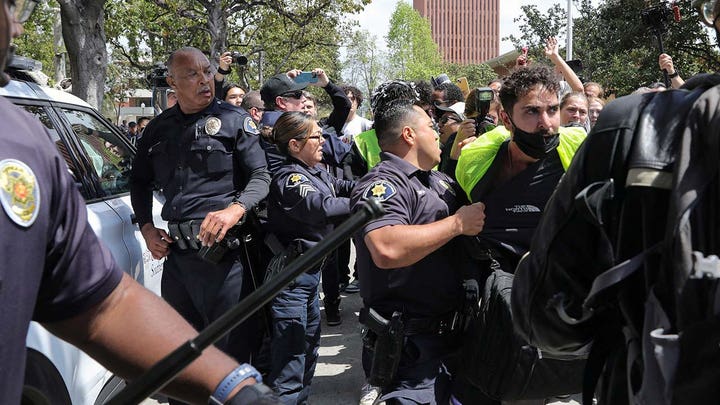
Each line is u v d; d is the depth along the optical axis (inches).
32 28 794.8
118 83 1164.5
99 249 48.1
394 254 92.7
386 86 154.6
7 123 41.5
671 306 44.4
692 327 41.6
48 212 42.1
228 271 132.9
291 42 1039.6
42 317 46.6
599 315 55.2
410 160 103.3
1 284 37.9
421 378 99.1
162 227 160.7
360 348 203.3
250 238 134.7
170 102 270.4
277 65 1171.9
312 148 138.3
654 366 43.6
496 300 89.5
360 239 102.3
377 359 98.0
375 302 102.2
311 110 220.4
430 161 103.7
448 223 93.4
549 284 53.6
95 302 47.1
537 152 97.4
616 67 861.8
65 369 106.3
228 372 49.1
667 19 183.0
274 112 201.3
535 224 99.3
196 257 133.6
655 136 47.5
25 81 129.5
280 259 132.6
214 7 789.9
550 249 53.1
